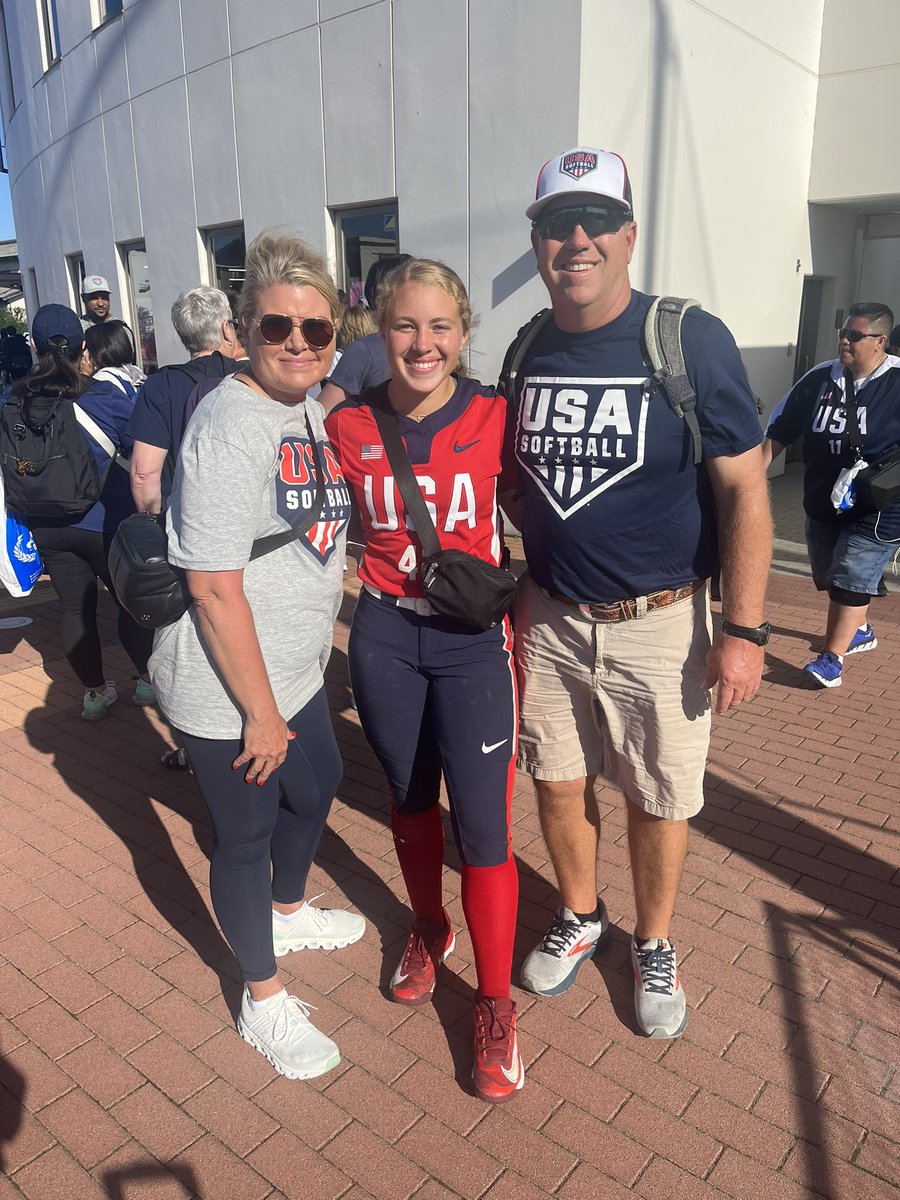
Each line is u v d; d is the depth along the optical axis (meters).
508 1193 1.95
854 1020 2.42
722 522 2.05
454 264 7.16
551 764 2.42
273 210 8.59
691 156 7.42
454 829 2.24
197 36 8.88
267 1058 2.29
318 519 2.05
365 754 3.96
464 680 2.18
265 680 1.99
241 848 2.17
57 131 12.15
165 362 10.79
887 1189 1.95
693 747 2.25
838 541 4.49
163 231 10.15
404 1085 2.23
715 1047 2.34
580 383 2.04
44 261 13.95
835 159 9.26
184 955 2.70
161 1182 1.98
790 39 8.51
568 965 2.54
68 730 4.22
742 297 8.65
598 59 6.20
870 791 3.59
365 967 2.65
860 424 4.28
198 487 1.86
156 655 2.07
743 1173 1.99
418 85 7.04
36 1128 2.12
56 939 2.77
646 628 2.18
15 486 3.80
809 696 4.52
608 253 1.92
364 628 2.25
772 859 3.14
